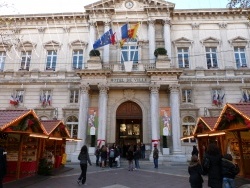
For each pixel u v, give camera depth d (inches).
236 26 1164.5
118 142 1074.1
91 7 1170.0
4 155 360.2
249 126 390.0
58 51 1179.3
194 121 1033.5
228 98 1050.1
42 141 614.9
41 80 1116.5
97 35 1171.9
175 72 975.6
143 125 1014.4
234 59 1115.9
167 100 1036.5
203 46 1143.0
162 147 933.2
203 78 1071.0
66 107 1074.7
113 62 1107.3
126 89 1049.5
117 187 437.4
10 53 1189.7
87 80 997.8
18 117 456.8
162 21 1160.2
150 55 1094.4
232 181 287.0
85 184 465.7
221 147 559.8
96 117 953.5
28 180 490.0
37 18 1221.1
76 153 919.7
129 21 1169.4
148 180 516.7
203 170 286.5
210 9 1166.3
